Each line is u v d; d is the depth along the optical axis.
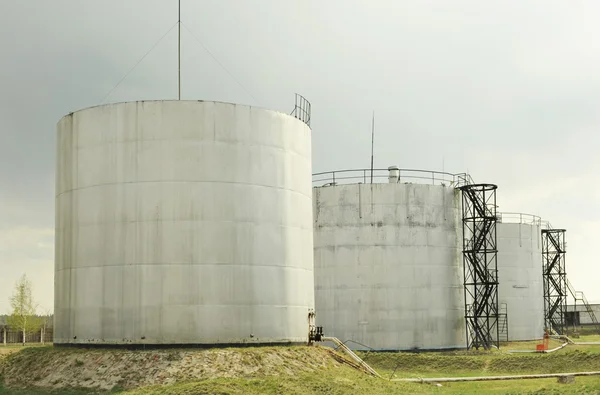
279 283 36.62
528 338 73.81
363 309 55.59
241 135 36.25
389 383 36.19
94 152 36.41
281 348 35.84
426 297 56.16
